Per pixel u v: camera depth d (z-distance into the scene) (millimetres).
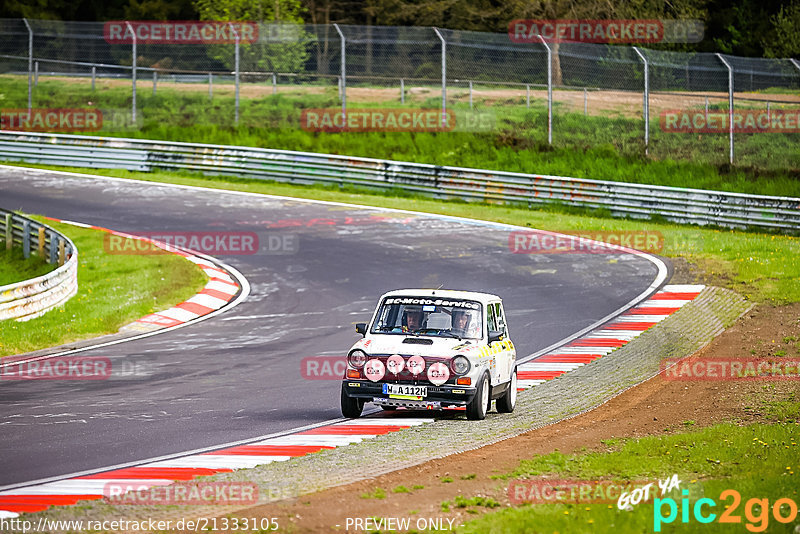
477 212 122250
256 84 188000
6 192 131000
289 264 96812
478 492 31281
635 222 117375
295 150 151000
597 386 54875
